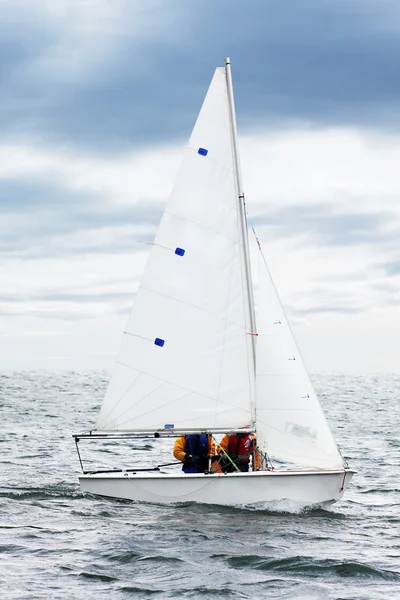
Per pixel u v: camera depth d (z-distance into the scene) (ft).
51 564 65.92
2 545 71.77
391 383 538.47
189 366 90.02
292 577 63.26
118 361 90.84
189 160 91.56
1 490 97.91
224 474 84.99
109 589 59.88
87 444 151.12
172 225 91.25
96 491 89.04
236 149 91.66
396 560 68.44
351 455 138.82
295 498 84.94
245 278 90.33
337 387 471.62
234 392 89.35
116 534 75.41
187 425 89.66
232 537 74.59
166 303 90.68
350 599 57.98
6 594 58.29
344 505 92.22
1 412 232.53
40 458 129.80
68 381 506.48
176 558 67.82
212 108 91.91
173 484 86.48
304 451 86.99
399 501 95.25
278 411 87.97
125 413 90.33
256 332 89.66
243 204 90.99
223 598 58.29
